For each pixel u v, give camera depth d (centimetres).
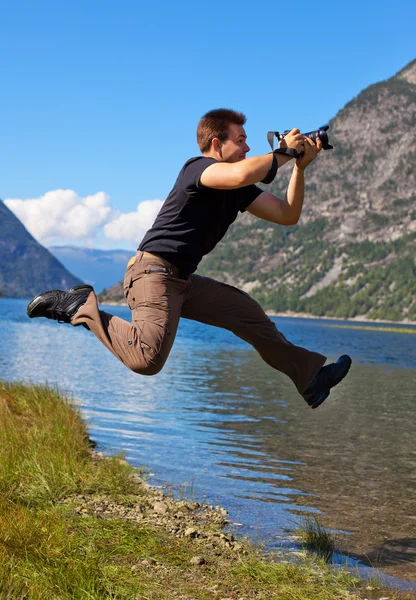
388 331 16362
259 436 1034
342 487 723
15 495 538
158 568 431
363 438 1046
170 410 1281
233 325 445
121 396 1469
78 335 4512
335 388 1895
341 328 16262
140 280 414
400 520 605
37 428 788
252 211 421
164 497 647
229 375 2148
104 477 662
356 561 490
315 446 963
